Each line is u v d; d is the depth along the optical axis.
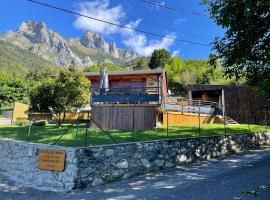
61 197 11.79
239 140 20.61
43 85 22.91
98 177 13.23
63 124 26.16
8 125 27.05
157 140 15.48
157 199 10.48
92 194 11.80
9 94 53.25
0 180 15.31
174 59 98.19
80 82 23.02
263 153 18.89
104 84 24.38
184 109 28.22
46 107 22.83
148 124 21.81
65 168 13.15
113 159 13.81
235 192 10.62
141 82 32.66
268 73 11.69
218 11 11.58
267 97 10.82
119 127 22.44
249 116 34.31
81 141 16.12
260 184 11.52
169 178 13.34
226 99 36.19
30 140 17.38
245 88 35.19
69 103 22.59
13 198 12.15
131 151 14.42
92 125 22.94
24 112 31.80
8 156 16.66
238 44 11.71
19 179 15.17
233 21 10.96
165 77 35.88
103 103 23.25
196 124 27.61
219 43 12.43
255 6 10.44
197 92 39.19
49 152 14.04
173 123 26.58
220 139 18.92
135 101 22.64
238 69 12.55
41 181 13.92
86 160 13.09
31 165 14.79
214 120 30.97
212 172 13.98
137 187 12.28
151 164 14.91
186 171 14.50
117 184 13.01
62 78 23.03
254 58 11.88
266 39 11.45
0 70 119.62
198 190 11.16
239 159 17.05
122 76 32.81
